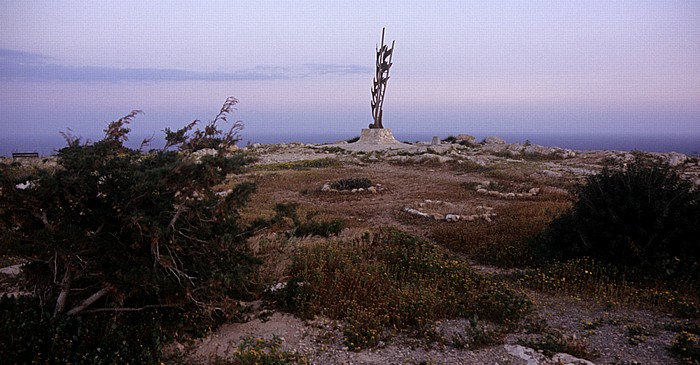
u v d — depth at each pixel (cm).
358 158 3344
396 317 653
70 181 538
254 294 687
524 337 625
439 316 689
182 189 563
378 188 2091
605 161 2897
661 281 812
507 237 1143
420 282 795
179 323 591
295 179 2367
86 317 582
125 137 629
